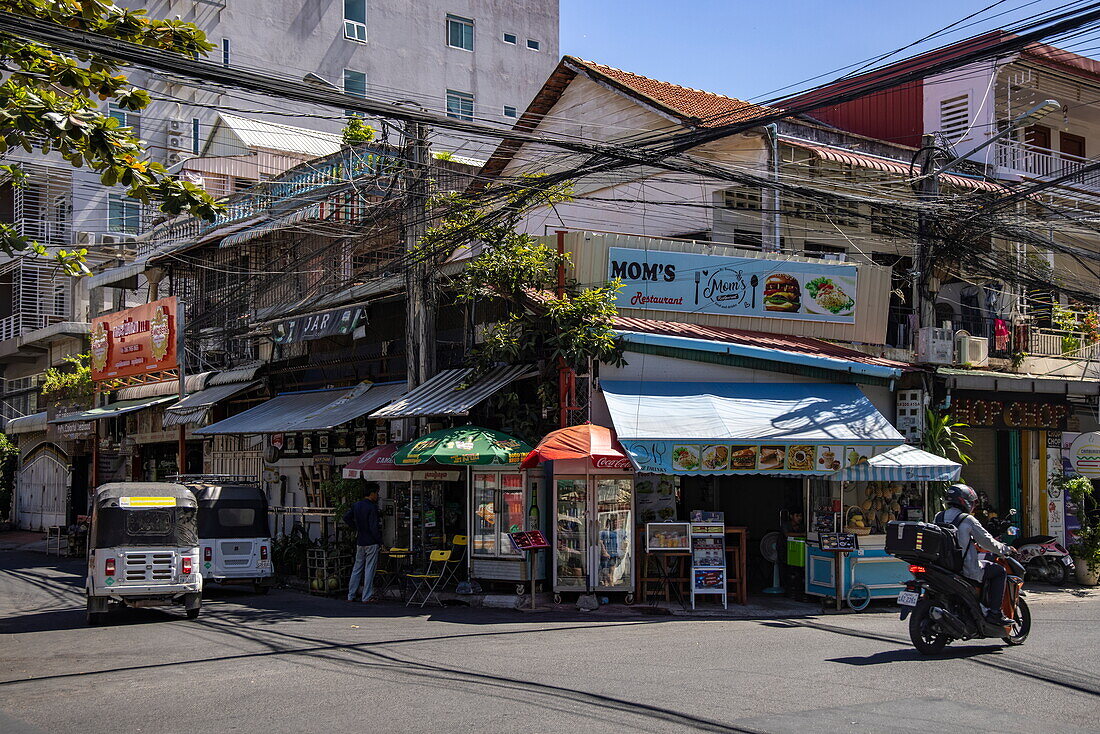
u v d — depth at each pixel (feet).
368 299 69.05
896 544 34.91
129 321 88.43
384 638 39.70
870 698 26.76
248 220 77.30
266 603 54.49
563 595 51.85
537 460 49.29
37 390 124.88
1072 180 82.17
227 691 29.07
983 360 63.62
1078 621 43.73
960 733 23.03
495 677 30.30
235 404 86.07
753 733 22.99
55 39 29.96
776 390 55.06
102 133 33.01
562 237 55.36
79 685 30.71
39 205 116.06
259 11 123.24
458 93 137.39
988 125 77.71
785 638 38.68
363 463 55.88
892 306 67.41
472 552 53.57
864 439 50.14
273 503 79.92
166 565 47.32
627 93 70.38
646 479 52.80
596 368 53.11
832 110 89.35
